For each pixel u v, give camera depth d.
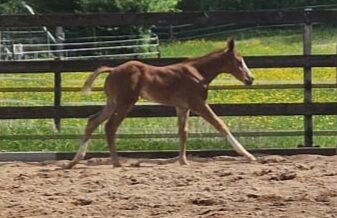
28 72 14.14
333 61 14.09
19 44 28.42
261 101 18.25
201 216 8.70
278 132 14.31
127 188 10.52
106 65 14.15
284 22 14.23
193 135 14.28
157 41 32.53
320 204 9.21
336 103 14.12
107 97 13.24
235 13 14.19
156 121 16.09
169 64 14.14
